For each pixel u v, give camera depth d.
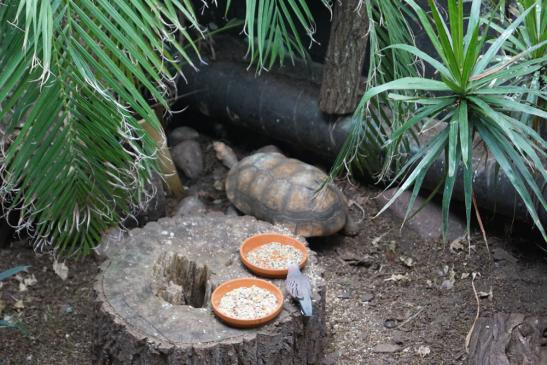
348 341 3.28
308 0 3.87
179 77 4.12
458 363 3.20
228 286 3.01
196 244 3.21
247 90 3.95
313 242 3.68
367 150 3.46
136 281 3.05
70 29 2.64
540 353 3.19
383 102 3.45
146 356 2.87
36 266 3.53
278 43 3.11
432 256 3.61
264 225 3.32
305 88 3.85
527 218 3.45
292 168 3.68
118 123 2.76
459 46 2.65
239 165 3.78
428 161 2.71
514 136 2.67
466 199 2.68
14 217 3.57
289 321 2.92
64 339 3.27
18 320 3.32
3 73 2.64
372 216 3.78
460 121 2.65
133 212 3.47
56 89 2.69
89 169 2.84
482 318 3.32
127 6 2.66
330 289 3.49
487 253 3.60
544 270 3.52
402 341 3.28
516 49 2.96
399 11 3.22
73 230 3.13
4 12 2.68
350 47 3.52
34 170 2.79
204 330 2.89
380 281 3.53
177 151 4.07
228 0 2.83
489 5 3.25
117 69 2.67
